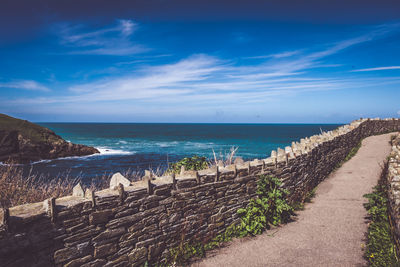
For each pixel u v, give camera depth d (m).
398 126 26.53
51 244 3.21
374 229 5.78
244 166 6.48
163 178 4.84
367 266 4.48
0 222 2.75
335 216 7.02
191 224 5.09
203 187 5.33
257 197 6.73
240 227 6.04
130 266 4.08
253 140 60.88
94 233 3.64
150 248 4.36
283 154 8.12
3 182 5.64
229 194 5.95
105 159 28.62
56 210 3.24
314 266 4.56
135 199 4.16
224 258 4.87
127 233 4.05
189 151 36.34
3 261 2.77
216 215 5.61
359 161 14.03
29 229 3.00
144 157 30.64
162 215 4.57
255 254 5.04
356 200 8.28
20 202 5.36
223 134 90.38
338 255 4.92
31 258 3.02
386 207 6.19
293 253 5.05
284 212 6.93
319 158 10.91
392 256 4.50
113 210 3.85
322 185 10.42
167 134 90.31
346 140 15.73
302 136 77.50
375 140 19.72
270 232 6.10
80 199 3.57
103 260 3.74
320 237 5.76
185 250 4.90
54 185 6.43
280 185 7.10
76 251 3.44
